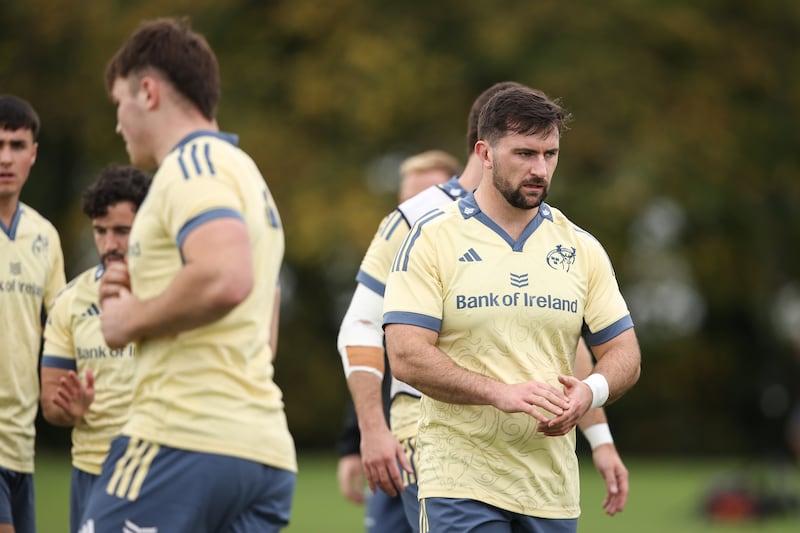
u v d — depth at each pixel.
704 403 84.44
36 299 20.75
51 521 34.88
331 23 76.12
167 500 13.30
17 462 20.05
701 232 80.06
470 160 18.91
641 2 74.38
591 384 15.05
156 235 13.48
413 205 18.69
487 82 75.25
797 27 78.62
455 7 74.81
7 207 20.55
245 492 13.59
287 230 72.12
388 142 76.19
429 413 15.74
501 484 15.30
